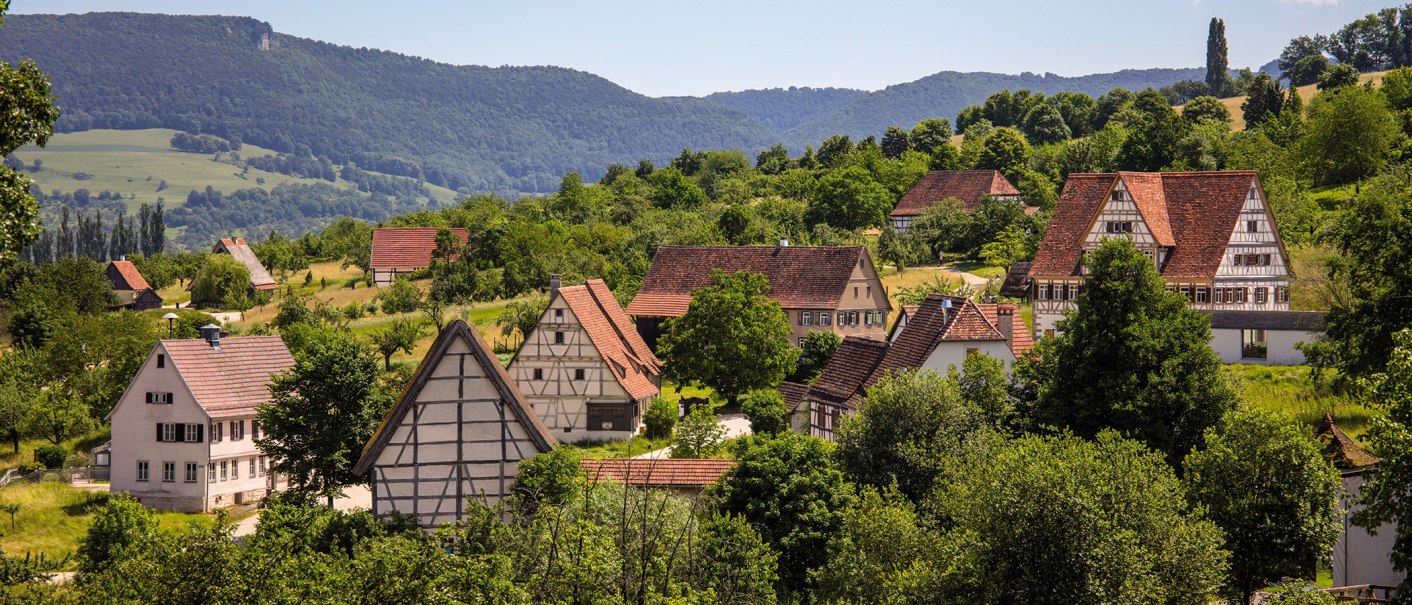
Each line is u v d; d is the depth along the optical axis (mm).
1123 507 39062
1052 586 38000
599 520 43781
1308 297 95688
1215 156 171500
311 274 185250
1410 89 178500
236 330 124500
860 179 179500
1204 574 38219
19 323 120938
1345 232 56719
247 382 75438
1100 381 57719
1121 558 37312
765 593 42312
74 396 92438
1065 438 50000
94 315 127500
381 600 31750
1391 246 53125
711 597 36781
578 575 33812
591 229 174750
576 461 50375
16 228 28297
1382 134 148125
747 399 76812
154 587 31406
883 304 111062
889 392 54438
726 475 51344
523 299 135875
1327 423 54469
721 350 87938
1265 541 43656
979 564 38500
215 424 72438
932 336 70188
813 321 108812
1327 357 59094
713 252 114688
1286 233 108125
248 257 175625
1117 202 95125
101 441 88750
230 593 31500
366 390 61219
